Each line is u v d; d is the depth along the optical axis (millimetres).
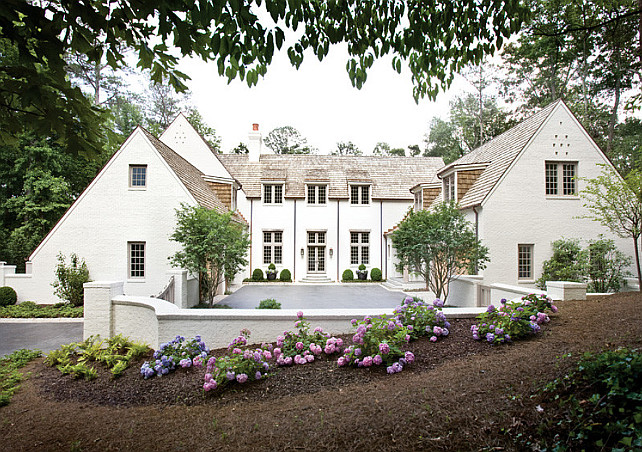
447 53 5160
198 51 3695
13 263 19828
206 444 3322
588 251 14016
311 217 26438
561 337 4797
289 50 4020
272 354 5469
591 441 2705
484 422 3145
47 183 20250
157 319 6457
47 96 3314
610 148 22766
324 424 3414
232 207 21922
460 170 17328
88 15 2996
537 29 4969
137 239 15523
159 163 15727
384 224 26828
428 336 5543
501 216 14922
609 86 23625
